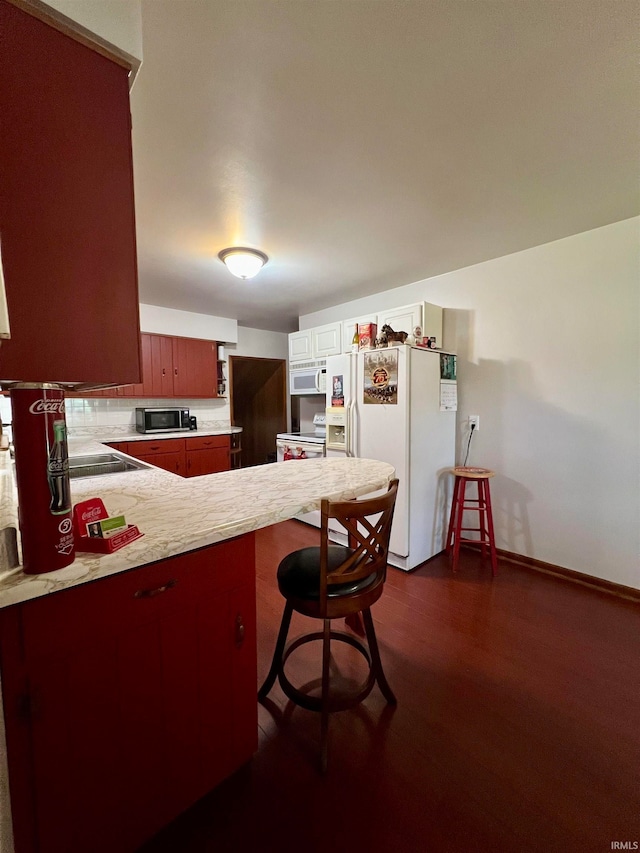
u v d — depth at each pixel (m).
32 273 0.74
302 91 1.27
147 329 4.24
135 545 0.86
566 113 1.39
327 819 1.07
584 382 2.48
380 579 1.36
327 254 2.73
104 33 0.81
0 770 0.68
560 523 2.62
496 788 1.16
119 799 0.90
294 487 1.38
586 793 1.15
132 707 0.91
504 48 1.12
